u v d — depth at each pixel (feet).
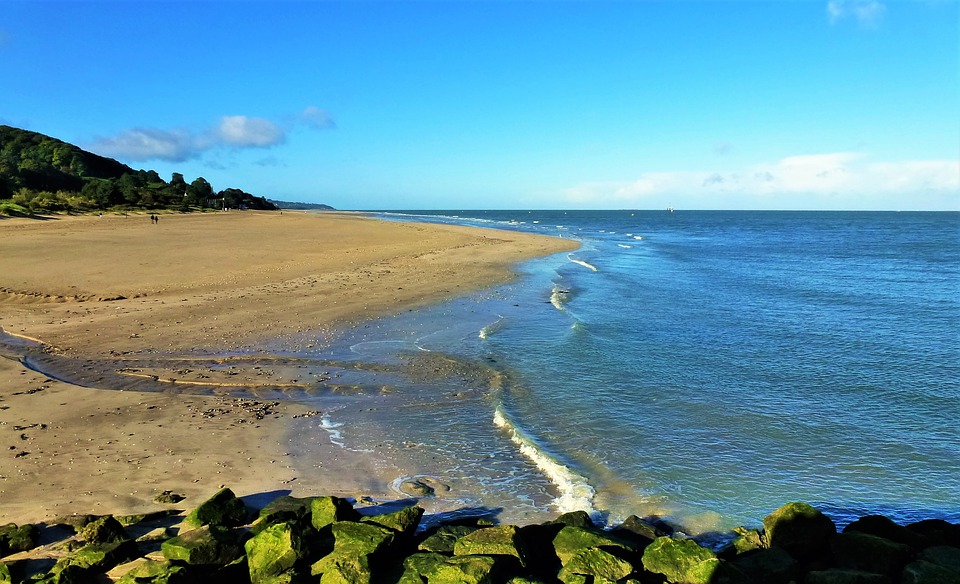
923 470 30.71
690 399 41.01
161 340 53.52
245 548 20.63
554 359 50.78
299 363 48.16
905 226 392.06
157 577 18.17
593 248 177.99
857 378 46.09
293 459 30.55
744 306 77.92
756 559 21.15
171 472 28.17
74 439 31.55
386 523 21.93
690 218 613.52
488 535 21.11
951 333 61.87
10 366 44.50
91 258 99.66
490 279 98.27
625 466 30.71
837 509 26.91
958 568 20.12
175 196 304.50
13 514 23.49
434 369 47.44
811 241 231.30
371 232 196.44
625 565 20.18
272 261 109.19
